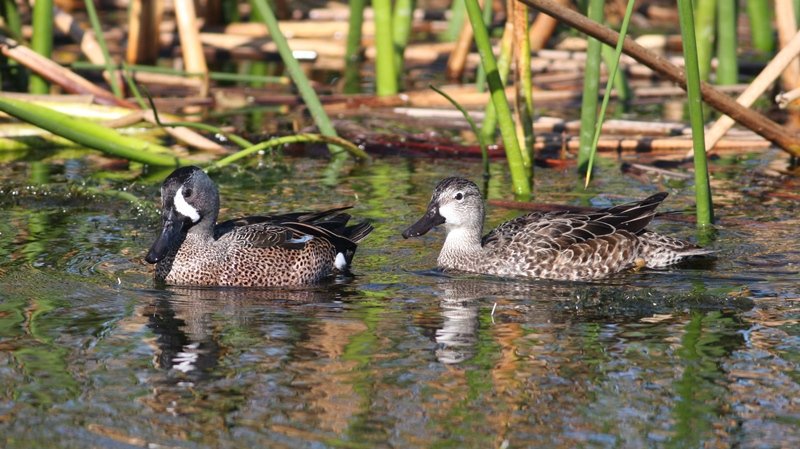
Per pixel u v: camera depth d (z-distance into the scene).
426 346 10.80
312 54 26.31
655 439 8.89
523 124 17.72
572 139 19.42
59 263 13.48
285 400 9.58
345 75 24.98
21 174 17.64
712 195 16.34
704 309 11.90
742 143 19.14
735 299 12.20
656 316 11.71
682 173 17.61
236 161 18.62
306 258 13.29
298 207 16.05
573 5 23.78
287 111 21.92
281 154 19.25
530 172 17.77
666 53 25.47
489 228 15.12
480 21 15.64
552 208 15.69
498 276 13.59
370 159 18.95
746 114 15.25
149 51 24.44
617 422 9.18
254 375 10.09
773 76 15.48
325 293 12.77
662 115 21.44
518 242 13.81
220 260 13.15
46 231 14.84
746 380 9.95
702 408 9.41
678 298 12.27
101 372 10.14
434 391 9.76
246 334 11.16
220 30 27.27
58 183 17.03
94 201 16.28
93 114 19.16
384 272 13.70
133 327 11.34
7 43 19.84
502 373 10.13
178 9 22.64
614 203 16.12
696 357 10.47
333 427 9.10
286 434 8.98
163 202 13.19
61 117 16.66
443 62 26.19
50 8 19.97
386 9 21.91
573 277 13.48
